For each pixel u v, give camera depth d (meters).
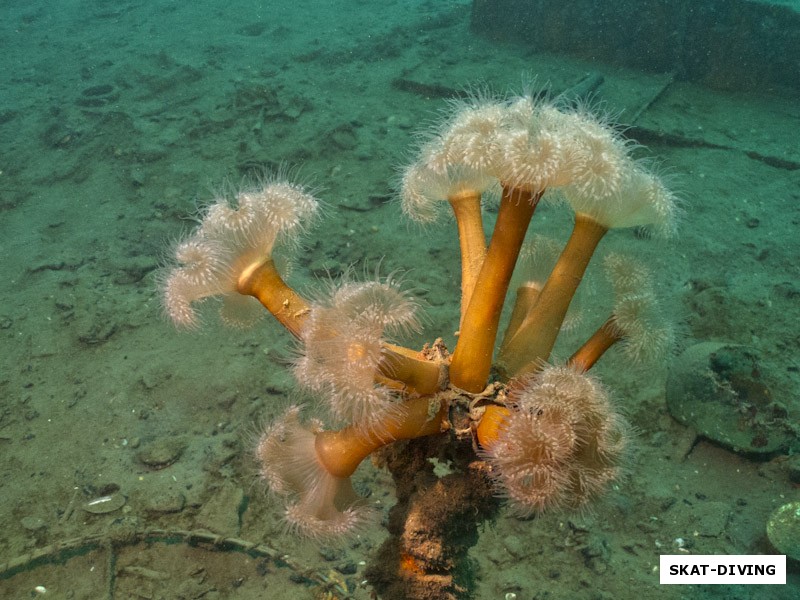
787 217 2.32
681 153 2.76
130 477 1.52
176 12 4.69
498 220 0.50
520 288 0.63
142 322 1.98
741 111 3.10
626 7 3.38
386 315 0.48
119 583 1.31
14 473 1.55
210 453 1.57
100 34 4.36
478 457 0.55
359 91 3.30
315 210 0.58
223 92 3.31
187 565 1.34
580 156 0.48
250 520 1.44
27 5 5.16
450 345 1.79
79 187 2.72
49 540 1.39
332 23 4.30
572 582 1.30
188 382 1.76
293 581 1.31
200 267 0.54
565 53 3.63
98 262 2.25
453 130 0.52
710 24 3.27
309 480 0.55
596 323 1.73
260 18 4.45
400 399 0.51
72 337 1.94
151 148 2.84
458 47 3.74
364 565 1.33
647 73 3.41
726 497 1.46
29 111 3.34
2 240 2.43
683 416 1.58
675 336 0.63
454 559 0.57
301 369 0.50
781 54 3.18
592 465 0.48
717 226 2.28
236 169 2.66
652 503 1.44
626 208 0.54
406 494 0.59
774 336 1.78
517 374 0.55
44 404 1.73
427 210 0.66
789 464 1.48
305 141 2.78
